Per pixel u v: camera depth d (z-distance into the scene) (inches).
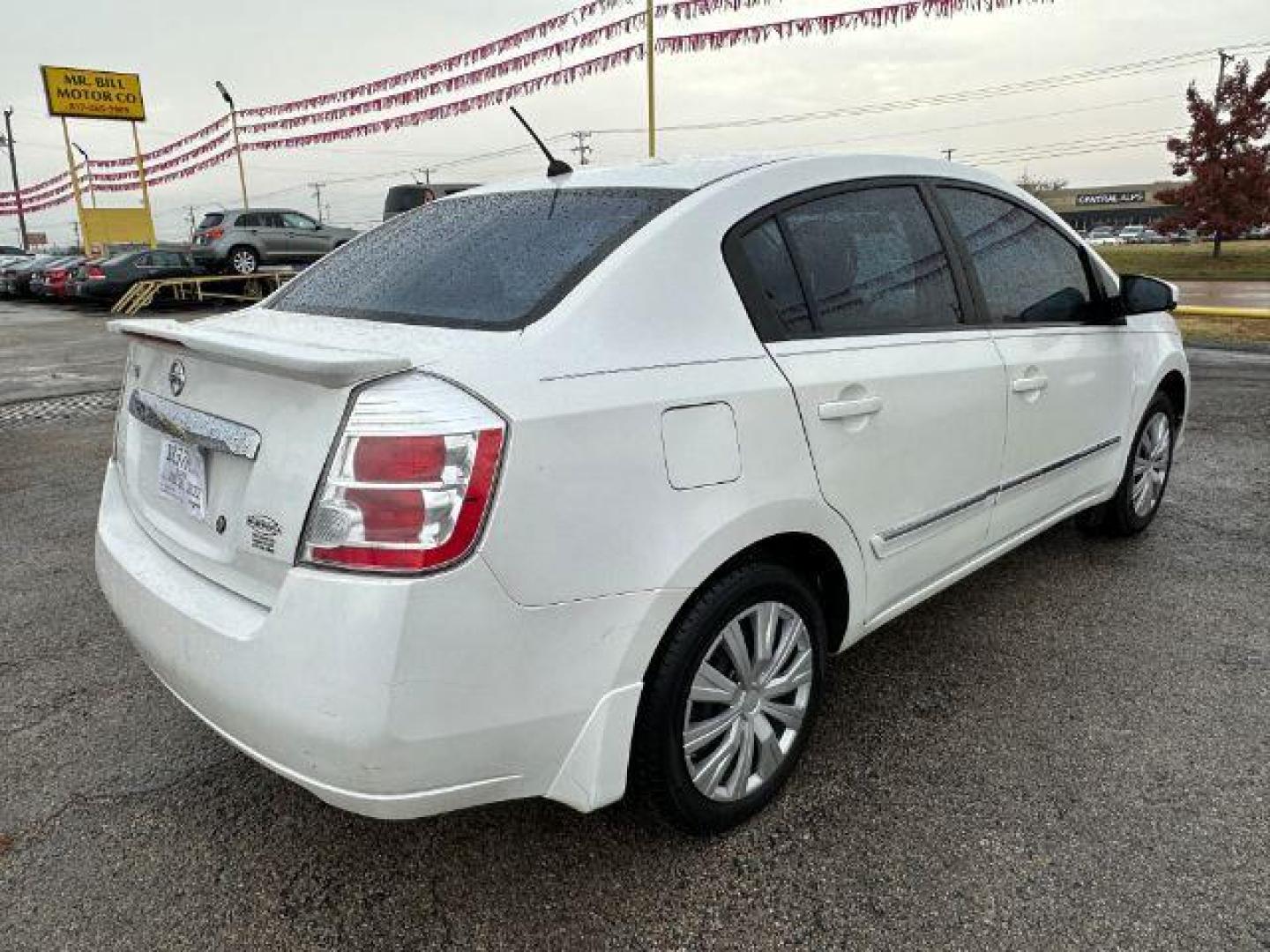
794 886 84.0
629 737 78.3
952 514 110.7
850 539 95.7
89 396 360.8
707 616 82.0
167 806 97.4
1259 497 190.4
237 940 79.5
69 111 1245.7
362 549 66.0
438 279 91.2
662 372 79.0
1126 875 84.0
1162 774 98.8
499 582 68.2
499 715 70.4
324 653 66.4
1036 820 92.0
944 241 113.2
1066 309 133.9
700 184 94.3
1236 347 382.3
